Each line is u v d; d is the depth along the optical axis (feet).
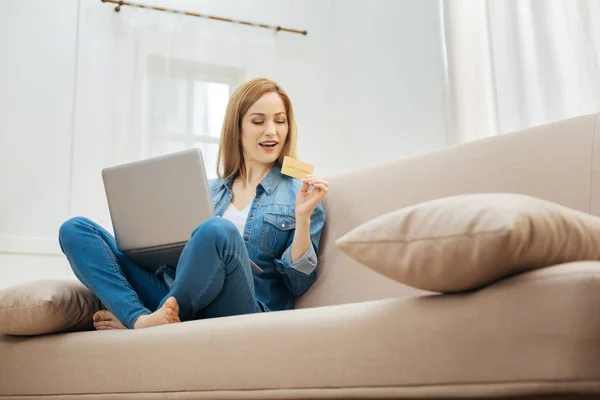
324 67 13.53
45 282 5.61
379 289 5.77
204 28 12.35
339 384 3.40
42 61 11.21
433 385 3.02
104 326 5.52
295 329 3.69
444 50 10.84
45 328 5.39
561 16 8.42
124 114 11.51
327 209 6.59
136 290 5.77
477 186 5.41
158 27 11.99
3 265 10.43
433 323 3.07
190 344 4.22
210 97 12.14
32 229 10.72
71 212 11.00
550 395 2.66
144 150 11.50
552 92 8.49
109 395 4.68
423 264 3.20
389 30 12.55
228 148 7.20
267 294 6.38
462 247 3.01
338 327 3.49
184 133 11.82
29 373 5.31
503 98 9.25
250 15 12.99
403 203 5.91
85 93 11.39
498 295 2.90
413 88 11.87
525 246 2.91
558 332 2.65
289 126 7.16
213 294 5.15
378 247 3.40
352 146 13.24
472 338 2.92
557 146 4.99
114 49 11.68
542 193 4.96
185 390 4.19
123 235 5.67
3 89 10.89
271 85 7.15
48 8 11.40
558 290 2.70
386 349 3.23
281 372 3.67
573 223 3.20
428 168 5.86
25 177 10.81
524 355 2.74
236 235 5.09
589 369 2.56
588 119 4.91
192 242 5.04
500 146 5.39
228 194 7.11
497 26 9.40
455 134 10.34
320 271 6.39
